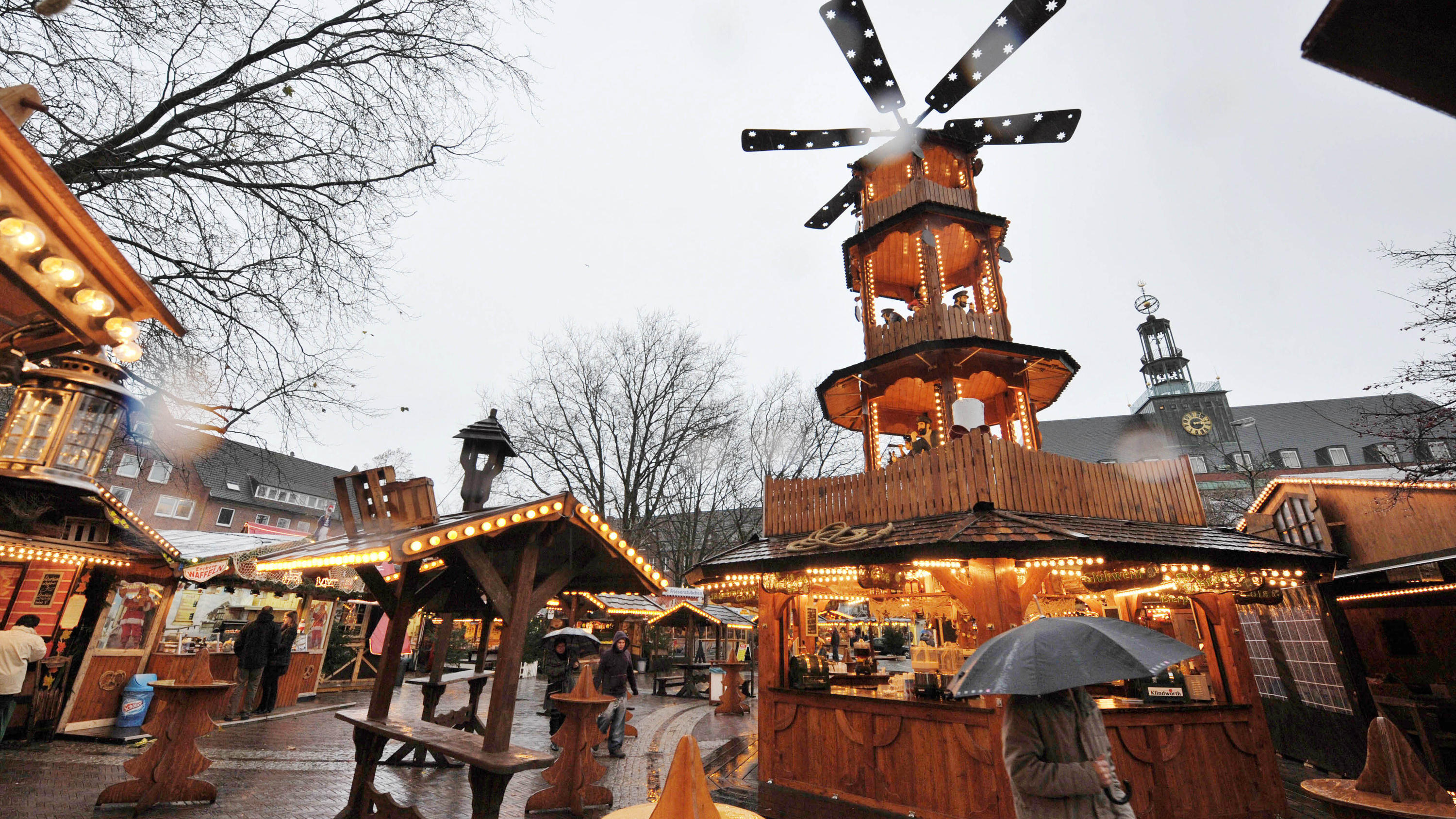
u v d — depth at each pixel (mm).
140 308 3326
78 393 8219
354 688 17000
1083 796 3133
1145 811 6105
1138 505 8188
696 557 30750
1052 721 3258
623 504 30125
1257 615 11133
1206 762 6457
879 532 7281
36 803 6051
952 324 11500
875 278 14836
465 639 25000
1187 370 65875
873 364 11703
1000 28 11078
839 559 7254
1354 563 9266
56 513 8789
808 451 32250
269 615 11953
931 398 13188
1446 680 8969
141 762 6219
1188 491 8445
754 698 17875
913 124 12812
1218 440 60969
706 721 13820
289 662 12852
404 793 7059
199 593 15438
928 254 12094
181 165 7238
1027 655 3271
